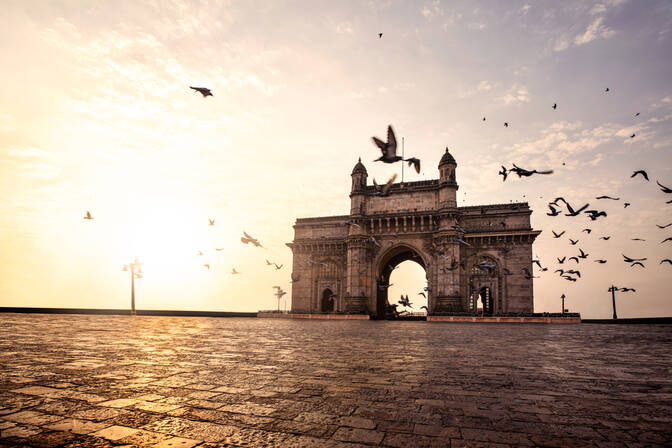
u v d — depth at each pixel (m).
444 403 7.20
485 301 65.06
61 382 8.45
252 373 9.93
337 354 14.12
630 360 13.19
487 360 12.91
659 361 12.98
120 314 61.16
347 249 64.62
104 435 5.26
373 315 61.31
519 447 5.05
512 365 11.84
